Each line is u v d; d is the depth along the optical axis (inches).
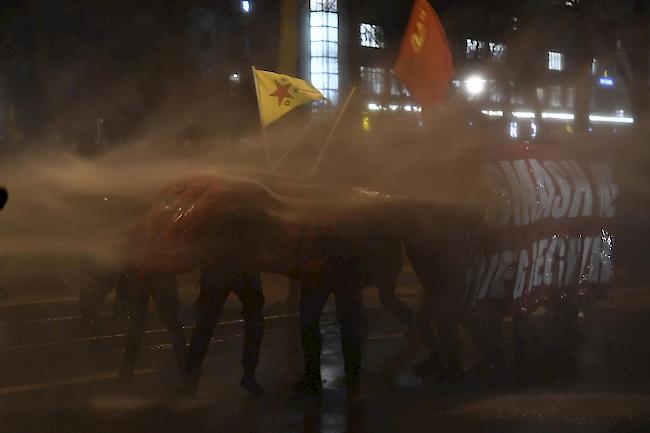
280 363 387.9
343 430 285.0
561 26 1254.9
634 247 666.2
